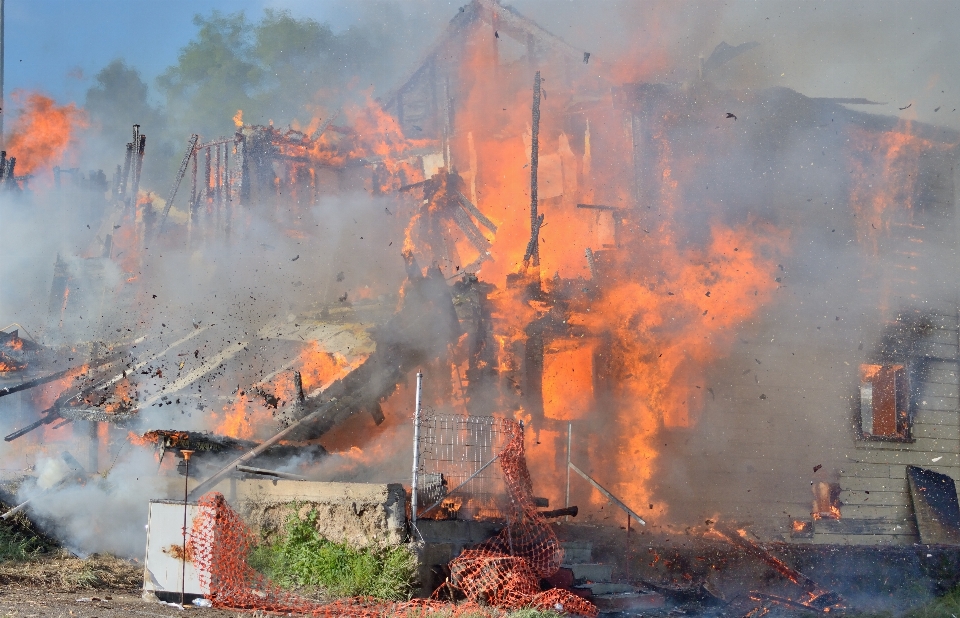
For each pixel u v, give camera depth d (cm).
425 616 931
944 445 2262
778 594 1355
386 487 1067
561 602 1039
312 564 1039
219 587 957
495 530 1178
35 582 1004
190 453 1068
